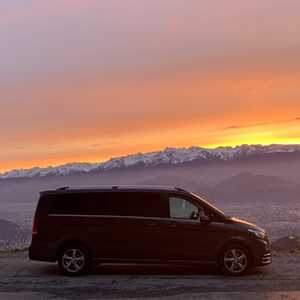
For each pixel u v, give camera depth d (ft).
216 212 40.42
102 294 33.91
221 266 39.50
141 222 40.27
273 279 37.76
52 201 40.98
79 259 40.32
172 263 39.91
